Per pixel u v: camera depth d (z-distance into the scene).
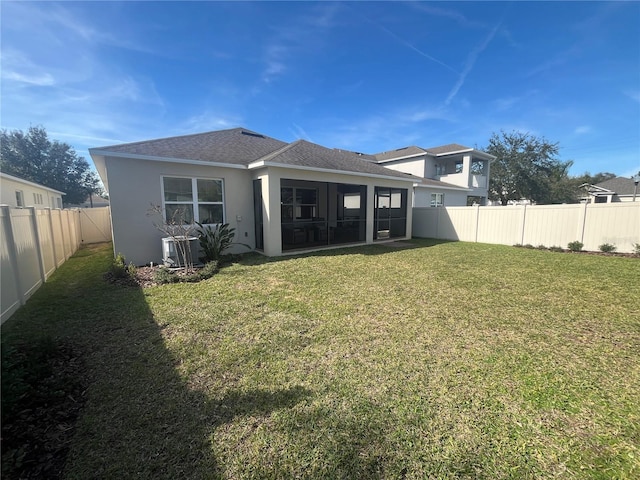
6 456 1.78
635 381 2.79
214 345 3.47
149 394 2.56
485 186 24.45
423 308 4.71
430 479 1.77
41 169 31.91
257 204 9.91
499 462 1.89
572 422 2.25
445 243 12.88
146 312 4.53
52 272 7.39
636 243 9.70
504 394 2.58
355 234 14.16
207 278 6.57
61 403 2.42
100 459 1.88
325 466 1.85
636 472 1.82
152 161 8.10
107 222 15.74
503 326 4.04
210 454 1.93
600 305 4.88
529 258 9.15
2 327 4.00
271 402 2.45
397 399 2.49
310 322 4.15
